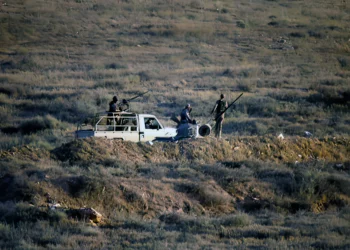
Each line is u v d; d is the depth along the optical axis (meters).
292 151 94.81
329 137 102.81
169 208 68.69
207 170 79.94
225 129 120.50
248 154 91.88
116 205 67.00
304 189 77.19
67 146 84.00
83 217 61.44
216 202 71.56
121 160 81.00
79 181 68.44
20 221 59.09
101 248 52.59
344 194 79.31
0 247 52.22
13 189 66.56
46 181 67.62
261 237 59.03
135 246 53.56
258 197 75.44
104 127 88.94
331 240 56.38
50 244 53.44
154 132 90.31
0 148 100.69
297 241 56.94
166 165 81.62
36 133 118.00
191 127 91.75
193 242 55.66
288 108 138.88
